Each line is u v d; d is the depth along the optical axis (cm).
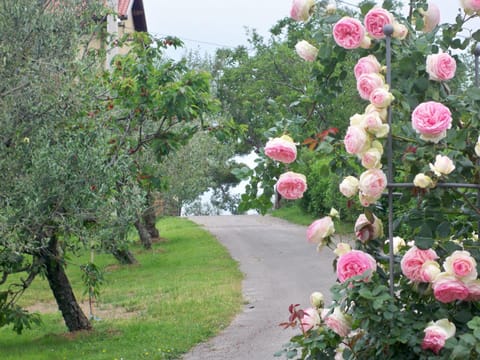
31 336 1281
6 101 916
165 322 1323
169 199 2705
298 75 3073
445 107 388
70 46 988
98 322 1354
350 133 395
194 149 2547
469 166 402
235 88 3919
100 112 1101
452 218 458
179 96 1177
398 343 404
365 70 439
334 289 397
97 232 1027
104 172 987
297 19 489
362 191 409
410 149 409
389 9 472
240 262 2186
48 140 941
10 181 929
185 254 2431
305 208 3538
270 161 482
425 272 389
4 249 991
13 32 934
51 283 1255
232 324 1287
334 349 437
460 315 400
